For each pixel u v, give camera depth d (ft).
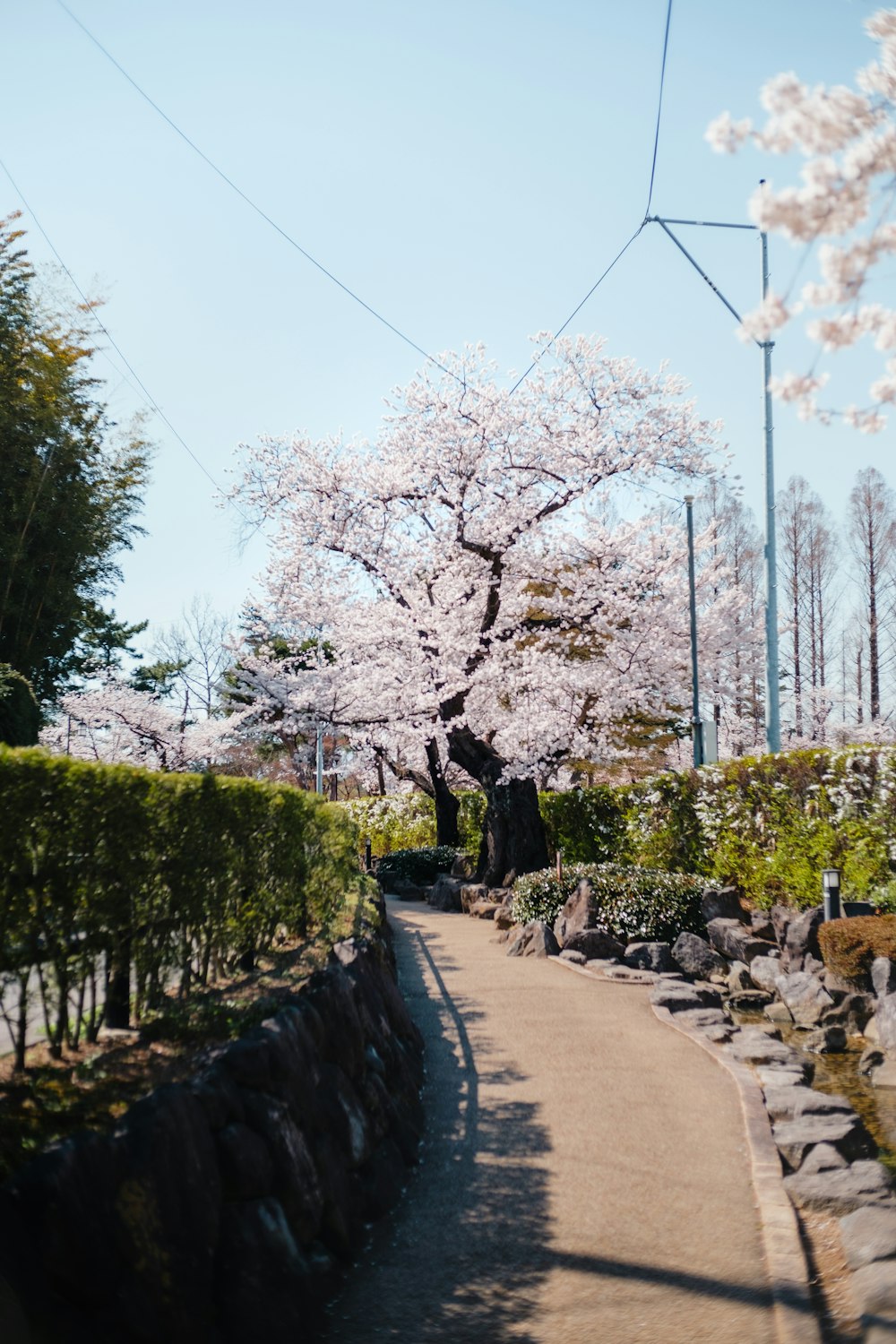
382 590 76.43
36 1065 16.71
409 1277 16.63
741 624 88.58
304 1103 17.65
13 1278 10.53
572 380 70.59
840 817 43.32
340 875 45.14
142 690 161.48
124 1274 11.82
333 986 21.93
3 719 61.72
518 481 70.28
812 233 15.30
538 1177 20.98
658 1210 19.08
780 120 14.99
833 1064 31.40
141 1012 20.25
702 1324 14.88
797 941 41.96
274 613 87.76
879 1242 16.43
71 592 84.43
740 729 126.82
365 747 104.17
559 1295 15.92
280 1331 13.78
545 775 81.66
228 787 25.59
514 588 74.38
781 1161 21.72
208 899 23.76
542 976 44.04
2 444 78.02
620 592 72.43
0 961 15.58
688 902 50.57
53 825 16.61
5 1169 12.73
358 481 73.72
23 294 80.12
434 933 59.82
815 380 16.97
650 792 64.13
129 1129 13.10
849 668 161.38
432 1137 23.71
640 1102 25.82
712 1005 39.42
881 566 150.61
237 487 75.77
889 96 15.21
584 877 54.60
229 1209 14.32
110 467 96.58
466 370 71.36
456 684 69.56
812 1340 14.16
